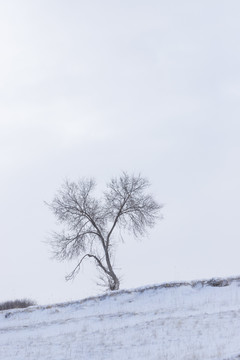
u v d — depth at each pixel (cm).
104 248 4494
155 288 3281
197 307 2855
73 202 4725
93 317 2936
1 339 2672
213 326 2272
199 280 3309
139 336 2289
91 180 4822
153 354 1959
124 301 3219
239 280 3266
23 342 2492
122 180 4784
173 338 2170
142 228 4738
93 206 4709
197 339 2088
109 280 4397
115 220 4700
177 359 1825
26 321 3100
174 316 2670
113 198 4775
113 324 2692
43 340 2480
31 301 4212
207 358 1769
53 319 3066
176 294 3194
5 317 3238
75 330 2664
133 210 4753
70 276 4516
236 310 2591
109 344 2220
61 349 2227
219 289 3200
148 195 4834
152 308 3003
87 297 3319
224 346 1902
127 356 1992
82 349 2184
